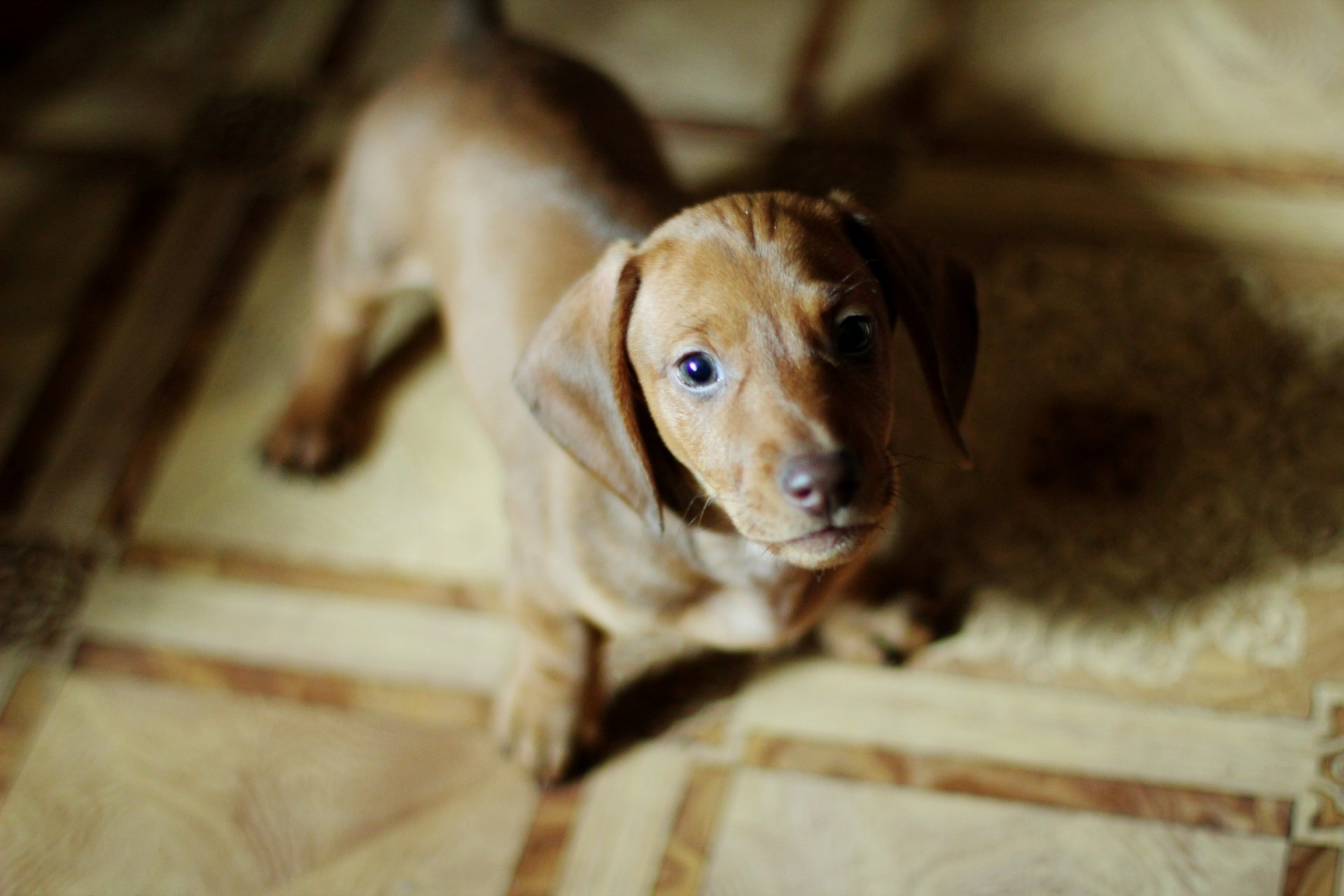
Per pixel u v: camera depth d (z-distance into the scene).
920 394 0.75
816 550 0.56
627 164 0.70
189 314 0.84
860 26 0.89
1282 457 0.73
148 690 0.74
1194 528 0.72
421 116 0.72
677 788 0.70
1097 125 0.84
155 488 0.79
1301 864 0.66
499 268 0.68
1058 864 0.67
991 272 0.80
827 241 0.58
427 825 0.70
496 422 0.68
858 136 0.85
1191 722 0.69
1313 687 0.69
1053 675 0.70
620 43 0.91
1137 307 0.78
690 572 0.63
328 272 0.77
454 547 0.76
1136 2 0.87
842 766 0.70
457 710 0.73
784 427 0.56
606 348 0.59
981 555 0.73
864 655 0.71
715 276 0.57
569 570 0.65
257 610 0.76
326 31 0.95
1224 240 0.79
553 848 0.69
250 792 0.72
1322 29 0.85
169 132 0.91
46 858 0.71
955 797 0.69
